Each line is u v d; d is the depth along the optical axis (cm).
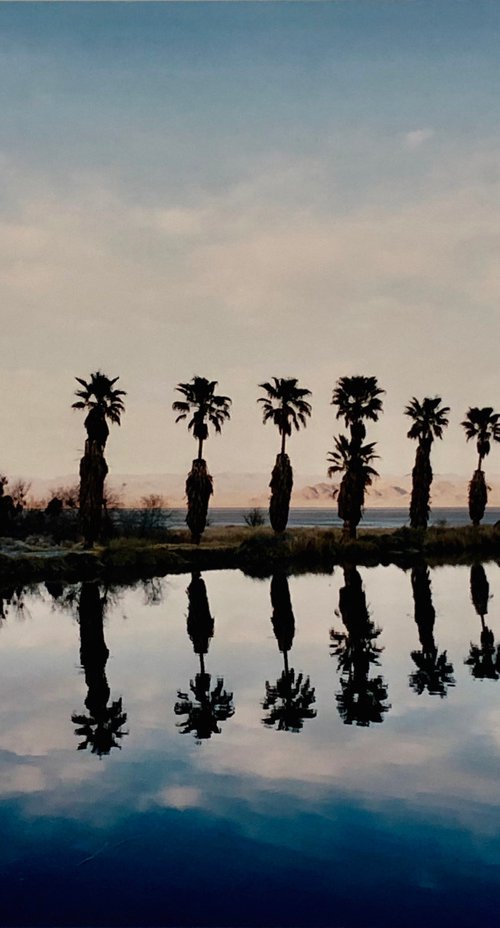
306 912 666
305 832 811
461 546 5397
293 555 4641
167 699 1354
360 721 1202
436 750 1063
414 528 5731
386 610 2442
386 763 1012
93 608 2553
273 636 1997
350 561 4588
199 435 4803
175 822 835
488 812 859
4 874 734
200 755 1047
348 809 867
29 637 2008
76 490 6212
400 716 1227
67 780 959
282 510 4975
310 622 2219
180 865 746
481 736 1124
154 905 678
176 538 5406
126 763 1017
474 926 645
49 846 786
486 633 2014
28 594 2945
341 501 5228
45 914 664
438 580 3406
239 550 4506
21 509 5634
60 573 3647
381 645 1852
